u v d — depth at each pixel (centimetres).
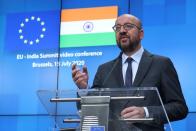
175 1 384
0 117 415
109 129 144
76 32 409
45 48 415
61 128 163
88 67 397
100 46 398
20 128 408
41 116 405
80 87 182
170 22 382
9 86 419
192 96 363
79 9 413
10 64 423
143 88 150
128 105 153
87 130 142
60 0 422
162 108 158
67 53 407
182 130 359
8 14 433
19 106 412
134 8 397
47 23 420
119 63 222
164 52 379
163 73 213
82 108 145
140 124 155
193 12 377
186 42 374
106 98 144
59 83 405
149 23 388
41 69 413
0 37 430
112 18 400
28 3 431
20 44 423
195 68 368
